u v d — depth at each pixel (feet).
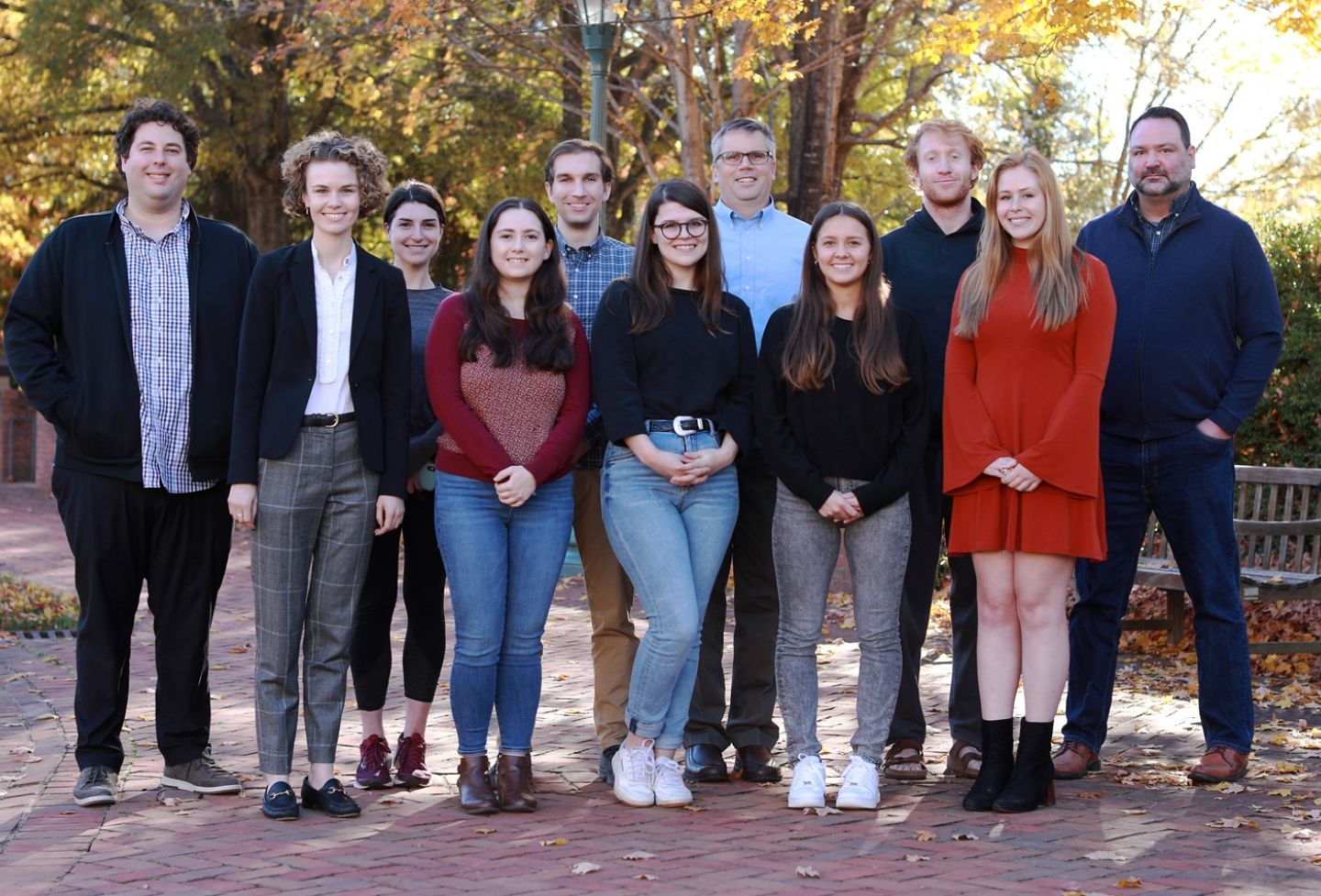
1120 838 14.01
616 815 15.08
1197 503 16.79
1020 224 14.99
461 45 42.68
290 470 14.88
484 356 15.06
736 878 12.68
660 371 15.29
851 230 15.11
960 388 15.43
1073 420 14.90
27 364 15.47
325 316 15.07
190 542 15.90
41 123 71.10
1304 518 24.57
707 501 15.43
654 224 15.33
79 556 15.69
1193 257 16.80
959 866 13.05
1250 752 17.17
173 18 60.44
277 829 14.48
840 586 35.50
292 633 15.14
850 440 15.28
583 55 43.80
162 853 13.57
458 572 15.14
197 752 16.12
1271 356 16.72
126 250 15.70
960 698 16.99
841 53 40.47
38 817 14.97
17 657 27.58
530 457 15.12
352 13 44.06
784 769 17.51
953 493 15.57
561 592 35.19
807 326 15.24
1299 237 30.86
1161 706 20.92
